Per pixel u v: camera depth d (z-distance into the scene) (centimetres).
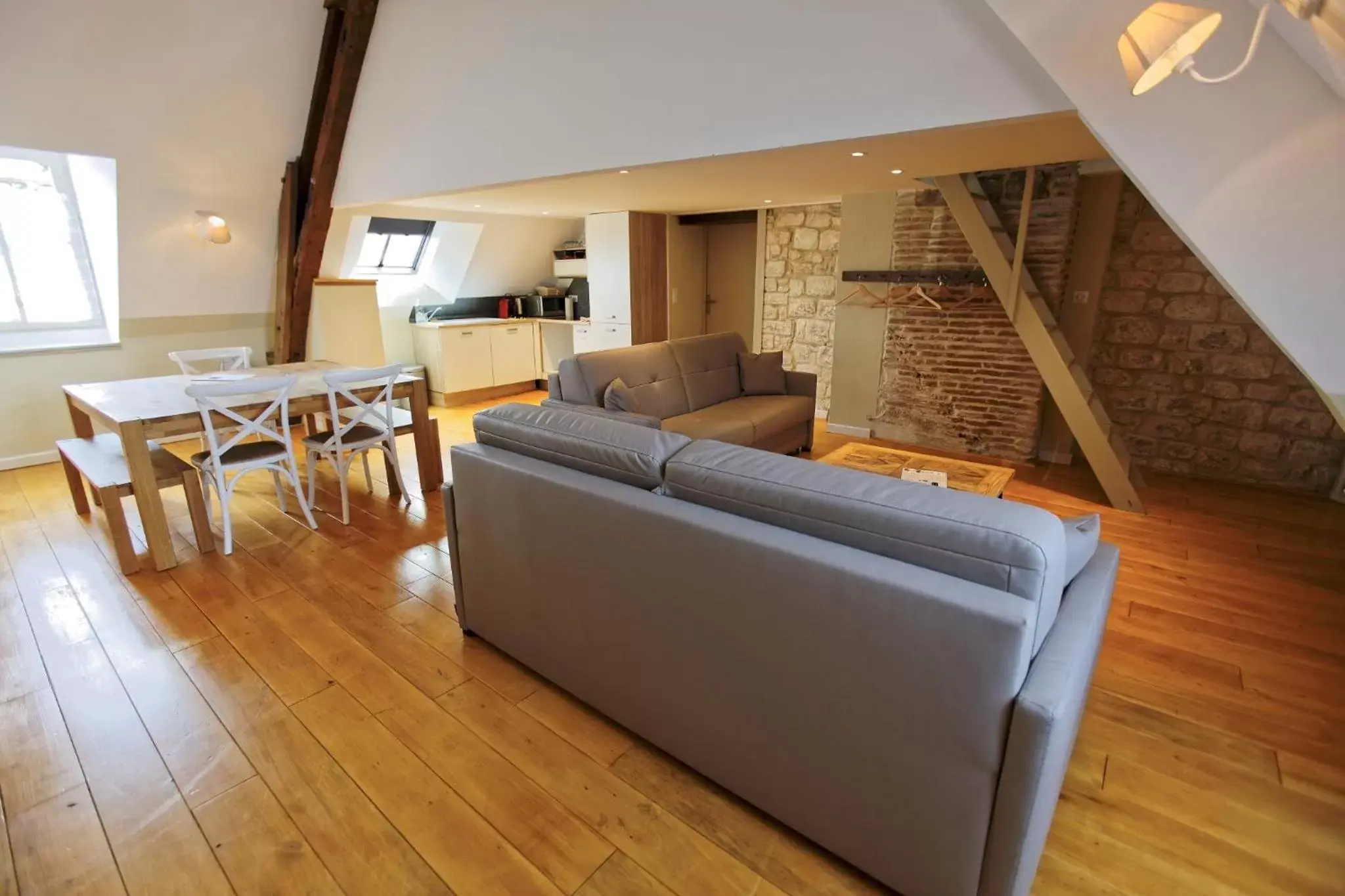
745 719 157
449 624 253
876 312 512
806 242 578
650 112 290
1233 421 417
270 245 507
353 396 347
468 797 171
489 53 336
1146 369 438
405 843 158
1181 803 169
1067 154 298
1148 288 426
